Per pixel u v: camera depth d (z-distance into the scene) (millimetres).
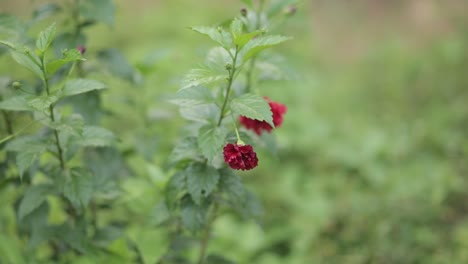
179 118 2012
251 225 2145
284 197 2311
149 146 1805
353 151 2535
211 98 1443
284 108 1537
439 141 2645
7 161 1586
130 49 3201
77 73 1664
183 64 2523
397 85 3184
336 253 2121
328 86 3146
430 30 3730
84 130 1480
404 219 2178
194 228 1488
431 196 2281
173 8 3588
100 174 1646
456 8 3842
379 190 2373
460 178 2436
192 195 1443
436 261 2074
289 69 1597
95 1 1665
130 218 1892
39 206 1562
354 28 3768
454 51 3346
